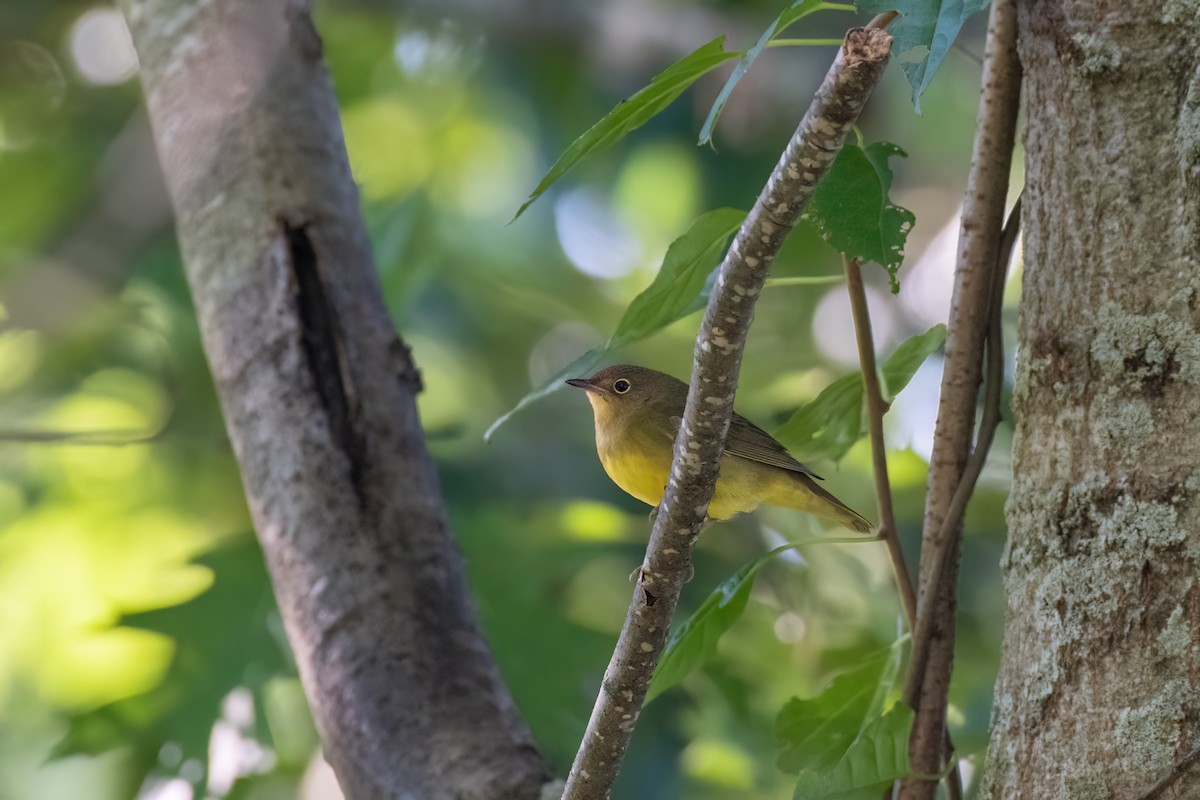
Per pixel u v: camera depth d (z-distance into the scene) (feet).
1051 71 17.92
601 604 48.67
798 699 23.08
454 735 23.43
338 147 27.02
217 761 37.93
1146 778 16.03
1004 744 17.58
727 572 46.47
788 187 15.20
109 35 57.21
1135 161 17.12
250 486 25.71
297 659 25.02
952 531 21.30
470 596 25.55
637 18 54.70
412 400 26.12
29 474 53.52
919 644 21.31
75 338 50.01
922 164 60.23
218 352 26.09
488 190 63.98
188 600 37.32
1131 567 16.57
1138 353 16.89
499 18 55.72
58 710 38.88
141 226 47.09
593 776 19.45
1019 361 18.16
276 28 27.07
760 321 57.16
